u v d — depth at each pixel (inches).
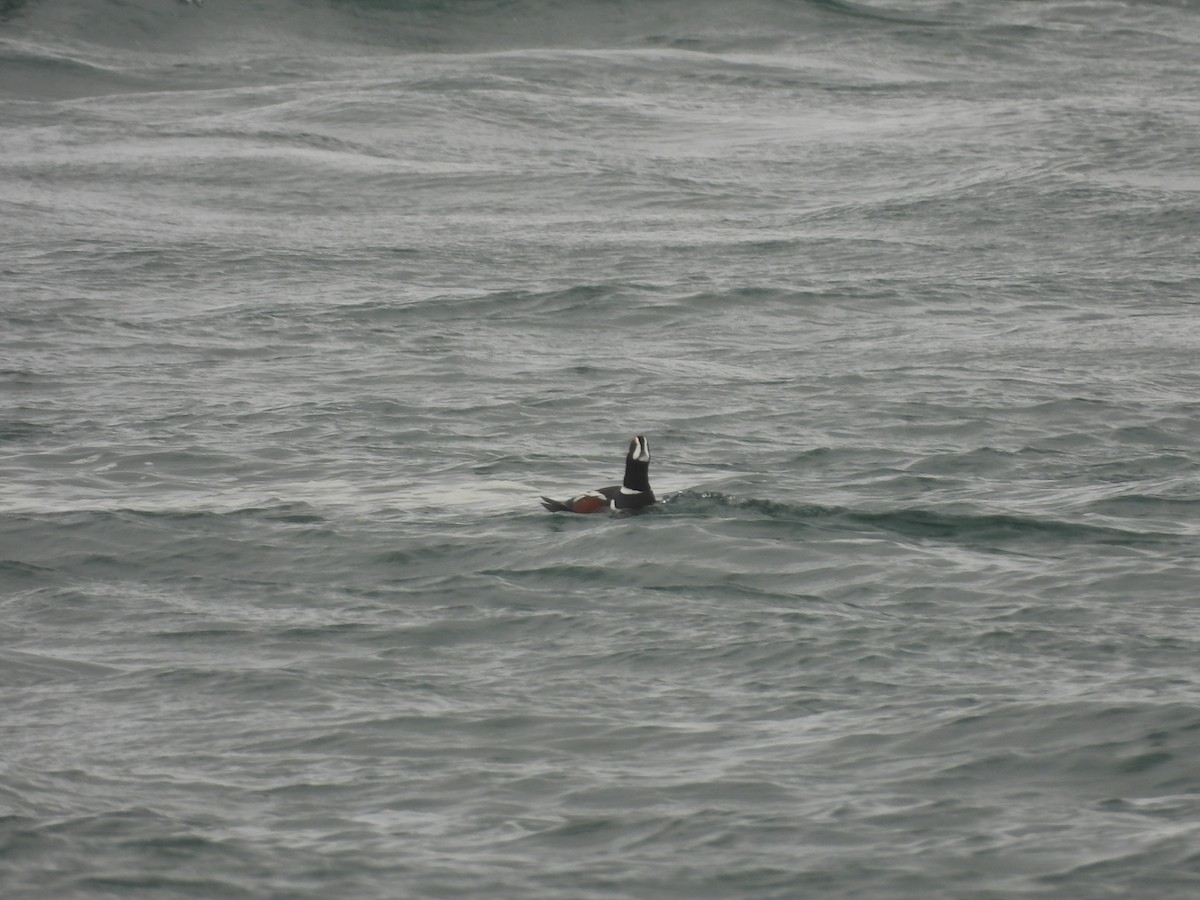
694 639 1445.6
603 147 6663.4
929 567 1689.2
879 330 3553.2
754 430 2571.4
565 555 1743.4
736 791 1090.7
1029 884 946.1
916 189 5625.0
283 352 3287.4
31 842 1008.9
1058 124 6737.2
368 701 1285.7
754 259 4480.8
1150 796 1064.2
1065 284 4114.2
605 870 979.3
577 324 3614.7
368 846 1014.4
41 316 3651.6
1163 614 1515.7
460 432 2554.1
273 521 1941.4
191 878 968.9
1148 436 2532.0
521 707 1269.7
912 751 1152.8
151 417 2669.8
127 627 1512.1
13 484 2204.7
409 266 4379.9
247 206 5482.3
